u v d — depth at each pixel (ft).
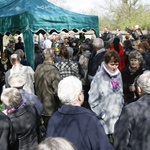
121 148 9.19
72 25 30.76
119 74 14.08
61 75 19.24
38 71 17.69
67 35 46.57
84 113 8.87
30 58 28.53
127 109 9.36
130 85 15.46
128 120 9.21
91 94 13.91
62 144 4.97
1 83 28.27
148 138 9.00
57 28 29.73
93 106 13.84
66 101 9.00
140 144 9.01
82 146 8.55
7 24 30.17
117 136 9.31
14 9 32.04
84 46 23.95
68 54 19.63
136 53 15.85
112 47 22.77
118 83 13.91
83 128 8.65
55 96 17.30
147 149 8.96
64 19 30.17
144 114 9.18
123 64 21.98
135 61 15.65
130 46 24.75
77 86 9.03
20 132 10.80
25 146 10.93
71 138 8.59
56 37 43.62
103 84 13.71
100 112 13.65
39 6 32.12
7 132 9.53
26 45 28.58
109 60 13.69
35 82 17.84
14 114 10.88
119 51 22.26
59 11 31.99
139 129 9.10
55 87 17.16
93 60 20.77
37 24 28.35
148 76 9.58
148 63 19.47
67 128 8.74
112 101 13.66
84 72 20.88
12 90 11.12
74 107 8.98
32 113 11.16
